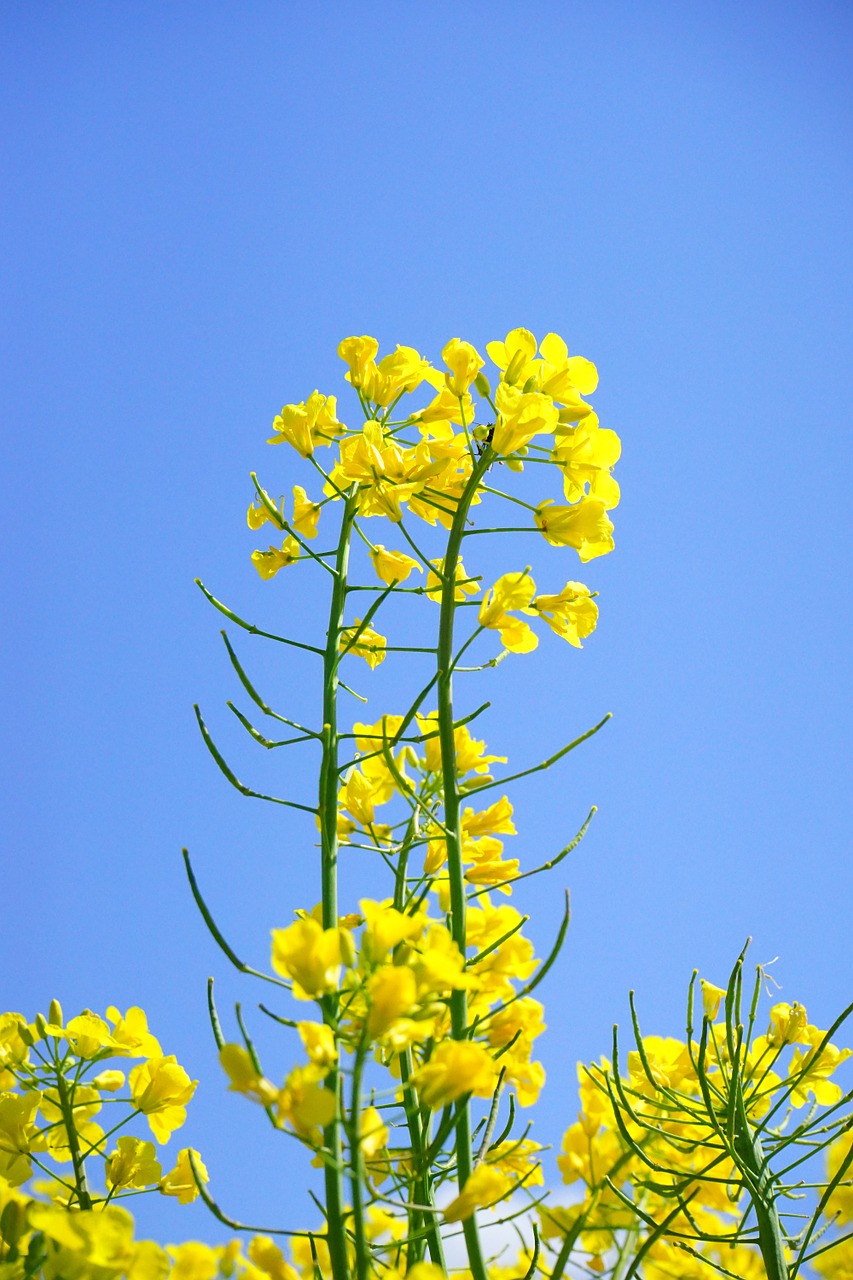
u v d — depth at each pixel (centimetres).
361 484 84
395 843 83
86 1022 81
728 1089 81
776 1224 81
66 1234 74
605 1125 84
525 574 83
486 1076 75
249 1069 74
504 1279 84
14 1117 81
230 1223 75
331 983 75
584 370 85
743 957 81
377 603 81
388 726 84
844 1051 85
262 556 85
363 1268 75
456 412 85
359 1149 74
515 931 79
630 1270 80
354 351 85
